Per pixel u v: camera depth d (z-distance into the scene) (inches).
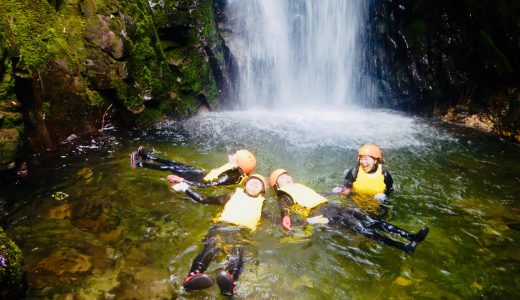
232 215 172.1
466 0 340.8
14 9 238.5
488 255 170.1
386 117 385.1
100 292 138.3
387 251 170.7
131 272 149.4
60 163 237.8
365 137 318.0
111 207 194.5
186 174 226.1
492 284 152.9
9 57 217.2
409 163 267.6
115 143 274.2
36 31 248.1
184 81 332.8
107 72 281.4
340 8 413.4
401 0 387.9
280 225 182.1
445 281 153.7
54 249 160.2
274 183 206.7
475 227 191.2
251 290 144.1
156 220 185.5
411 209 207.6
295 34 409.7
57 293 136.3
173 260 157.9
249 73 390.9
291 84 418.6
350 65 426.9
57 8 269.0
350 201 203.9
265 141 298.8
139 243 167.8
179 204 200.5
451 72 370.0
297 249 168.2
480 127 350.6
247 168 218.8
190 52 337.4
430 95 389.7
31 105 239.9
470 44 351.6
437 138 321.7
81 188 210.8
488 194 225.6
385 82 416.2
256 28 390.0
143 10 302.8
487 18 331.9
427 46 379.2
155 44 310.5
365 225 178.5
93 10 276.1
